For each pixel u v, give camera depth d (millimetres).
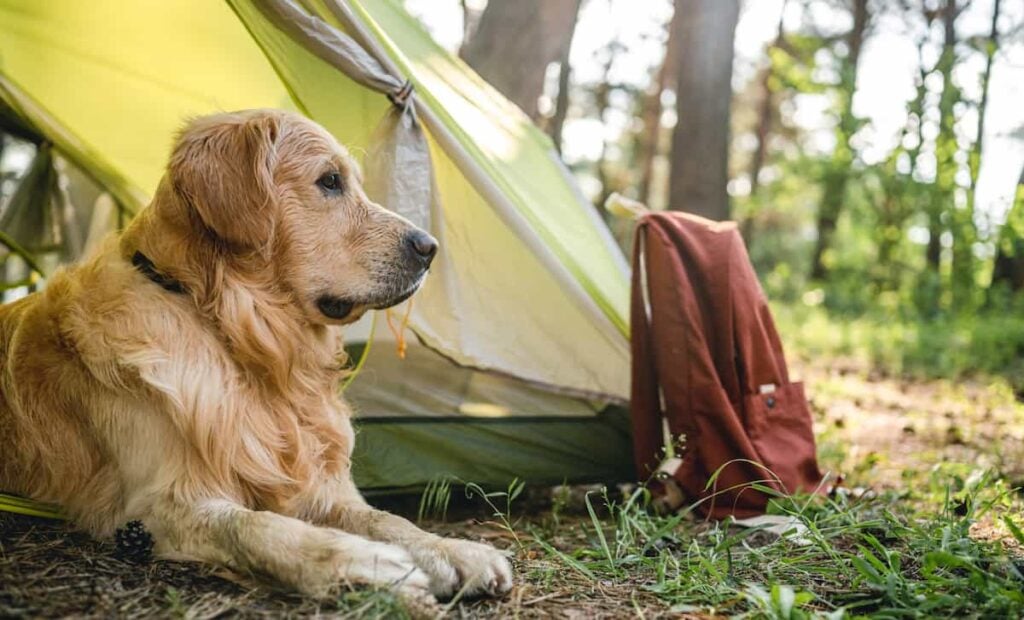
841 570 1141
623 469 1625
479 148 1462
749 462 1415
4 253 2049
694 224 1550
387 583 960
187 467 1066
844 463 1912
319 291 1173
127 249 1145
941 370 3809
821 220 8078
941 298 5668
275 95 1657
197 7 1518
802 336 5043
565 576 1139
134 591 967
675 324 1460
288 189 1152
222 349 1119
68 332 1124
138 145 1802
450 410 1532
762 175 10305
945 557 1074
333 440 1192
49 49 1650
